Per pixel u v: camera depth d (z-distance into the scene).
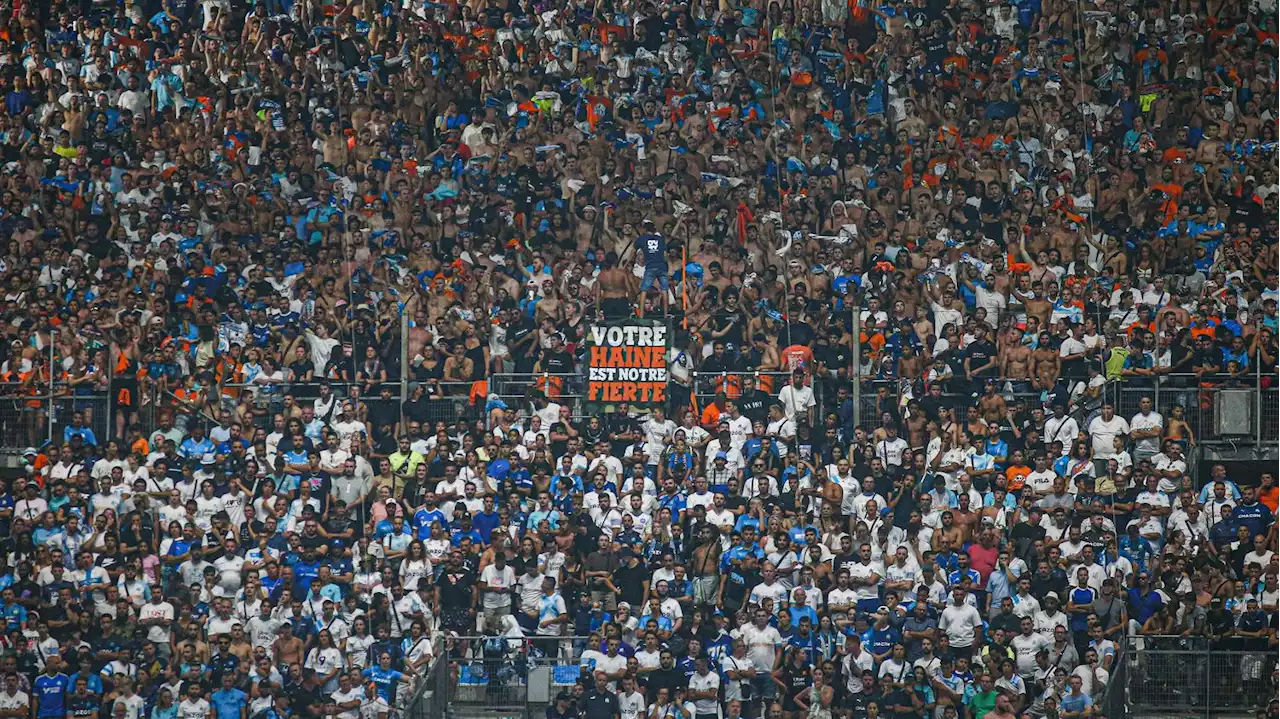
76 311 82.56
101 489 74.88
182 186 89.38
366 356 79.38
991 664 68.00
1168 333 80.50
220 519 73.81
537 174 90.19
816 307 82.69
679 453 76.00
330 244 86.50
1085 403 77.88
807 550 72.19
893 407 77.38
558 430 77.50
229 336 81.25
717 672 68.88
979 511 73.50
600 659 68.88
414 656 69.81
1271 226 87.81
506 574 71.69
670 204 87.81
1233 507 73.31
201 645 70.19
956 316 82.12
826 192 89.19
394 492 76.00
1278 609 69.88
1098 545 72.31
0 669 69.31
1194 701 67.75
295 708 69.12
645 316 81.94
